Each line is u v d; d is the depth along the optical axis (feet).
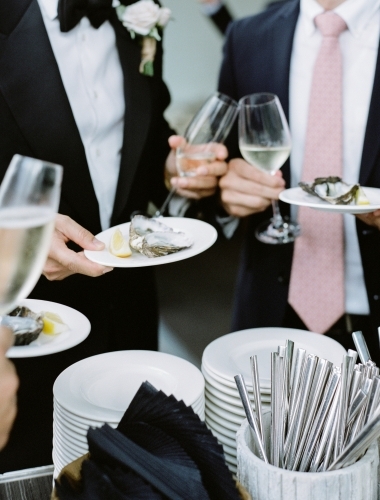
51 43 5.58
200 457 2.27
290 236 5.68
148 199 6.35
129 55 5.82
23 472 2.90
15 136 5.30
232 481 2.18
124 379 3.10
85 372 3.13
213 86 19.70
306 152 5.72
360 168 5.56
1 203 2.16
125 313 6.15
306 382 2.41
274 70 5.96
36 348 2.71
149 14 5.70
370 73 5.63
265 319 6.22
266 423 2.59
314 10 5.69
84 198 5.64
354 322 5.95
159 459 2.21
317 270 5.87
